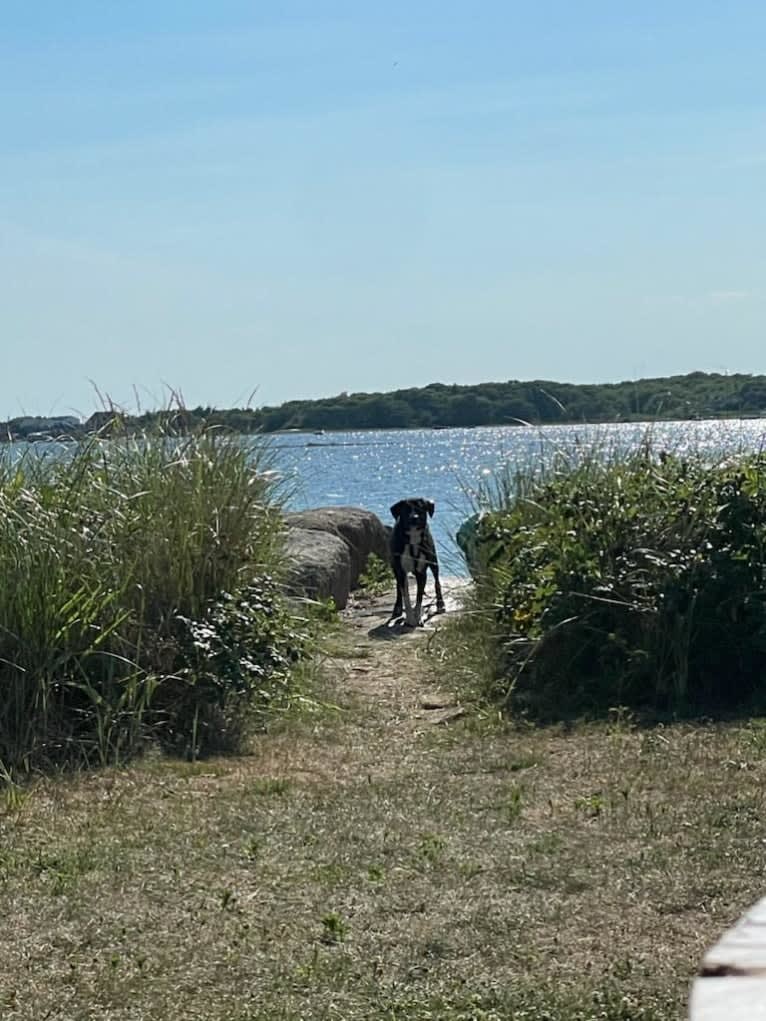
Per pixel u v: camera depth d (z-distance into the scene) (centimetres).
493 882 617
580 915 573
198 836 701
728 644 1019
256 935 557
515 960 527
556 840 673
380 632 1417
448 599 1630
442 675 1159
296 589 1339
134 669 933
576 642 1061
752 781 780
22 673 877
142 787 814
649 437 1230
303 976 513
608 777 804
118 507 1026
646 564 1056
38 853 677
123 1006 492
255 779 830
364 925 567
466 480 1884
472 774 835
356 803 764
